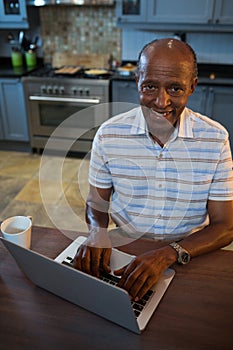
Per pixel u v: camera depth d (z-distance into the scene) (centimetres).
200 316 77
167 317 77
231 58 331
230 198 107
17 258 82
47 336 73
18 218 99
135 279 84
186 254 93
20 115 336
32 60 356
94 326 75
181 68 92
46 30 355
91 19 341
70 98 310
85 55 349
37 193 275
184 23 297
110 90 307
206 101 300
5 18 324
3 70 337
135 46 345
